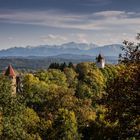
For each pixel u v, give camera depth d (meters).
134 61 20.94
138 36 21.00
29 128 72.94
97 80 157.12
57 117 92.88
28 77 140.50
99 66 183.12
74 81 158.12
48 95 123.81
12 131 24.81
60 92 124.25
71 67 181.25
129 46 21.08
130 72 20.88
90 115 101.50
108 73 178.38
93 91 147.88
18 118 25.58
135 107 20.16
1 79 25.95
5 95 25.34
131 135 20.98
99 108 93.94
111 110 21.02
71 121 91.31
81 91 143.50
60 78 158.75
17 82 145.75
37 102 117.69
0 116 25.05
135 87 20.27
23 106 26.42
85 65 174.50
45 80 154.88
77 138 89.50
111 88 21.16
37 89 126.44
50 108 116.06
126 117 20.50
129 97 20.34
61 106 115.94
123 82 20.75
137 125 20.75
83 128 91.56
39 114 110.12
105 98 21.38
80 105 114.62
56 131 89.88
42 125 90.06
